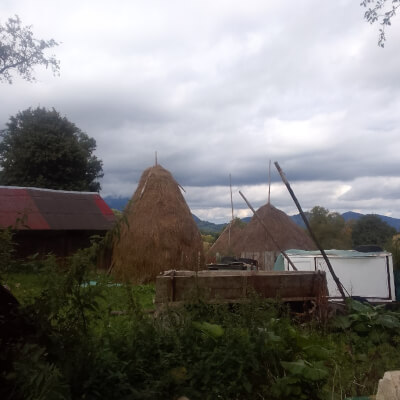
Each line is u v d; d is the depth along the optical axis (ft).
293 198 27.76
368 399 14.40
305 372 15.23
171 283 23.82
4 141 108.06
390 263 35.27
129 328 16.52
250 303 20.92
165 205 54.03
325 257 27.78
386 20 27.94
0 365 11.97
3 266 12.49
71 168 103.91
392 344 22.97
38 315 12.59
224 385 15.14
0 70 52.26
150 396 13.32
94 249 13.48
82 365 12.69
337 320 24.59
